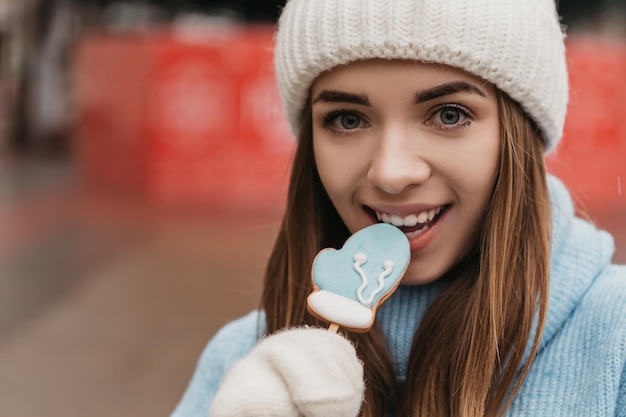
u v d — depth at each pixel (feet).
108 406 5.61
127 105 13.29
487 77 1.99
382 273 2.02
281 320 2.34
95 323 7.12
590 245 2.18
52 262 9.14
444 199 2.04
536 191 2.10
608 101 12.20
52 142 22.40
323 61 2.04
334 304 1.98
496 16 1.97
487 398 2.04
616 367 1.96
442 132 1.99
